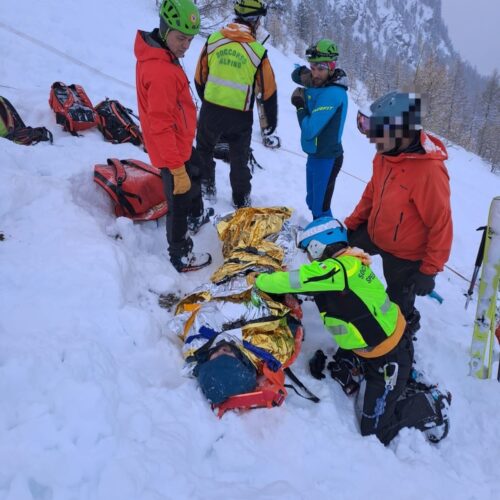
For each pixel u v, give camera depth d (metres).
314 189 4.36
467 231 7.20
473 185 12.58
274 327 2.82
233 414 2.47
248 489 2.08
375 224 3.00
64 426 2.00
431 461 2.66
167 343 2.84
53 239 3.14
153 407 2.32
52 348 2.31
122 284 3.01
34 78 6.01
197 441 2.27
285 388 2.76
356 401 2.97
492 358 3.46
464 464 2.72
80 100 4.99
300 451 2.42
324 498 2.20
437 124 28.86
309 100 4.08
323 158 4.18
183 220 3.43
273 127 4.29
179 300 3.35
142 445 2.07
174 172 3.13
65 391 2.09
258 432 2.44
